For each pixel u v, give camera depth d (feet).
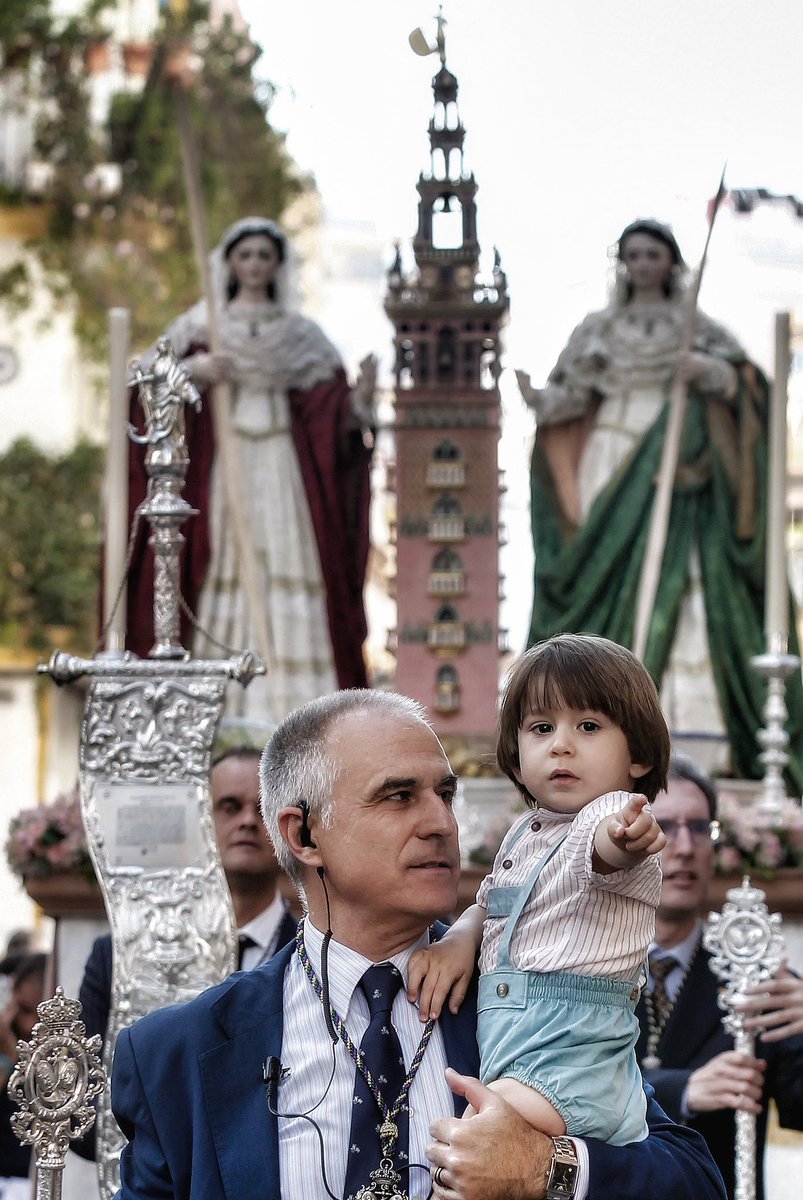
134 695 18.79
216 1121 12.74
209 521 33.73
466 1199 11.82
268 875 20.61
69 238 72.43
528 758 12.96
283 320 34.78
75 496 74.74
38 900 26.61
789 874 27.37
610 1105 12.40
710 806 20.90
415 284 33.83
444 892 12.87
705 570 33.76
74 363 76.02
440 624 33.22
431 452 33.68
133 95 69.92
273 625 33.60
